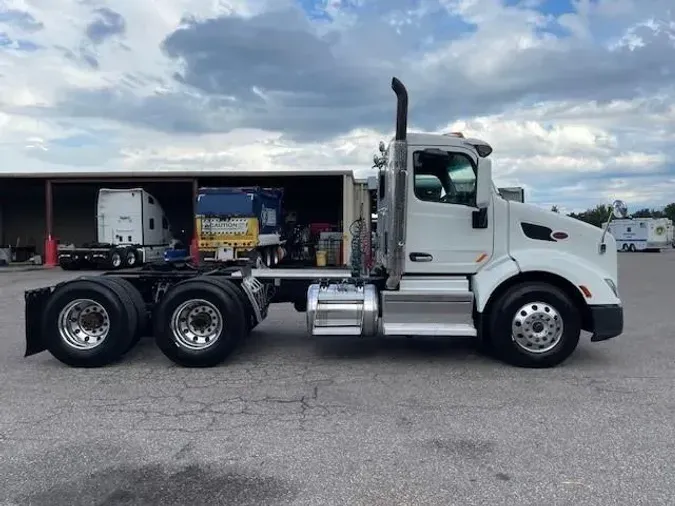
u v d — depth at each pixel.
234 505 3.53
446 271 7.07
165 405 5.49
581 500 3.55
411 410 5.30
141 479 3.89
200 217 22.11
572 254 7.05
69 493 3.70
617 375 6.52
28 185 31.41
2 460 4.21
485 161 6.88
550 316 6.75
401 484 3.79
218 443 4.51
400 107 6.73
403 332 6.81
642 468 4.00
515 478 3.86
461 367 6.91
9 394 5.87
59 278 20.58
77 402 5.59
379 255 8.00
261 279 7.94
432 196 7.04
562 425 4.87
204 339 6.98
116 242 26.56
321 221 33.12
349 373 6.66
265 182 29.91
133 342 7.19
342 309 7.00
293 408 5.38
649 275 22.20
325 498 3.60
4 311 12.15
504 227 7.03
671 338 8.79
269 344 8.35
